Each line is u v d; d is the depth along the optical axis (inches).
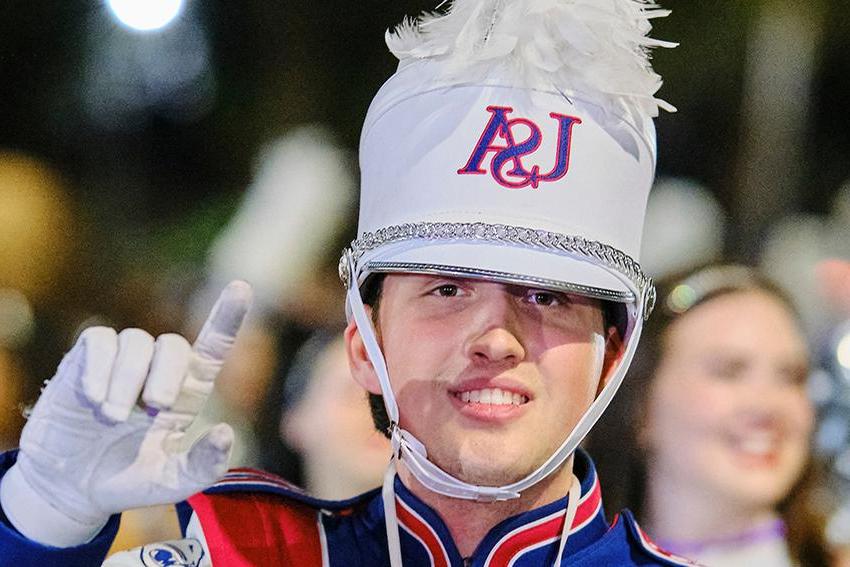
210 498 163.9
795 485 234.2
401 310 150.8
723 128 402.0
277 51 366.6
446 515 155.9
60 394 132.6
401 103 152.0
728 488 230.1
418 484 157.4
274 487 166.7
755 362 230.8
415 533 156.8
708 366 231.6
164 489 130.3
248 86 365.7
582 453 166.9
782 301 235.8
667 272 245.8
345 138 371.9
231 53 363.3
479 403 146.5
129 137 351.6
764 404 230.1
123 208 346.6
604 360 155.9
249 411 276.4
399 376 150.3
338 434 261.3
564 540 155.7
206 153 359.6
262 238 305.9
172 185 355.6
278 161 319.0
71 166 346.3
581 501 160.6
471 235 145.4
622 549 163.9
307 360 270.7
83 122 347.9
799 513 234.2
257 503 165.3
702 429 230.8
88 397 128.5
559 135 147.3
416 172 149.1
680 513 233.1
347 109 374.0
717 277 237.3
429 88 150.1
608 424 237.6
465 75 148.6
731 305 233.5
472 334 146.3
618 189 150.1
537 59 147.3
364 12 373.4
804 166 404.2
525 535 155.2
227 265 303.6
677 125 399.5
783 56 401.7
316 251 306.7
